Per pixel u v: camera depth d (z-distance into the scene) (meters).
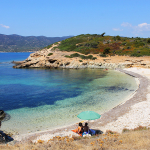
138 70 54.62
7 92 31.22
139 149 8.74
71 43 109.00
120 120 17.05
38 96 28.62
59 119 18.84
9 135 14.89
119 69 60.94
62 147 9.78
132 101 23.55
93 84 37.62
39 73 56.66
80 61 72.69
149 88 30.00
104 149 9.30
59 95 29.16
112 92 30.47
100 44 96.31
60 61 74.31
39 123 17.83
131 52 79.44
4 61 110.44
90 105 23.62
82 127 14.12
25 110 21.95
